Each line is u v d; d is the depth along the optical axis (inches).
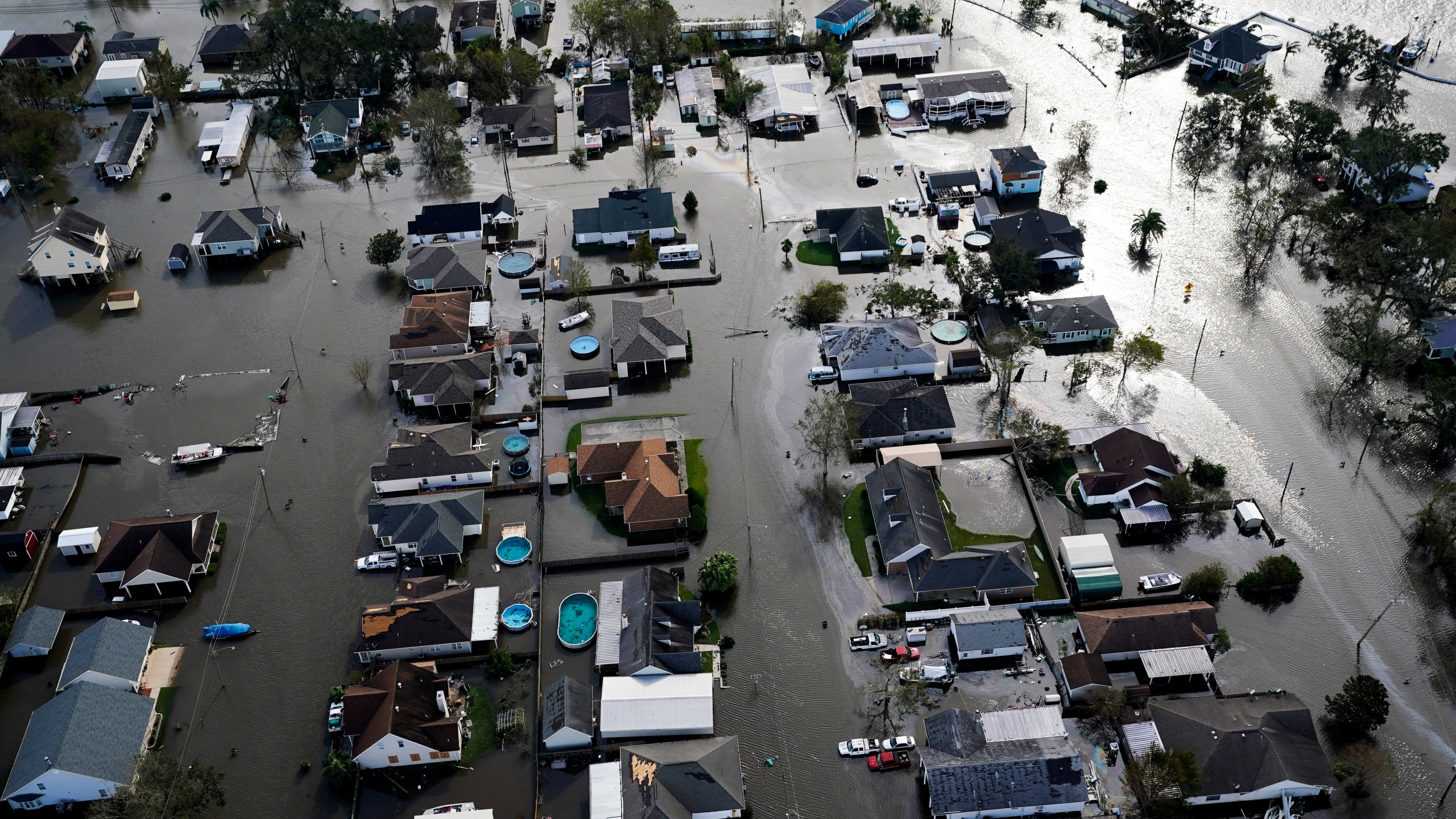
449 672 5147.6
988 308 7066.9
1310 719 4626.0
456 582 5565.9
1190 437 6250.0
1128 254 7647.6
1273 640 5187.0
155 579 5521.7
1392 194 7701.8
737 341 7066.9
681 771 4488.2
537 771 4682.6
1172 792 4463.6
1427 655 5098.4
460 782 4712.1
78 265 7637.8
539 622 5339.6
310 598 5536.4
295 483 6176.2
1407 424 6092.5
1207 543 5669.3
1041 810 4475.9
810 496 5979.3
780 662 5162.4
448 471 6053.2
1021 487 5994.1
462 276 7470.5
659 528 5807.1
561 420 6525.6
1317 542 5644.7
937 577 5319.9
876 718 4913.9
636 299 7431.1
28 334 7332.7
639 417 6530.5
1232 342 6889.8
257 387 6840.6
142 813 4318.4
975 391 6604.3
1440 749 4709.6
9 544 5708.7
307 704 5054.1
